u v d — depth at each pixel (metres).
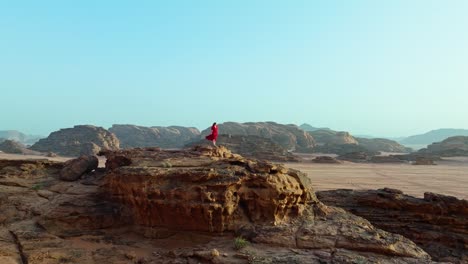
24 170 26.72
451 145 158.38
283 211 18.75
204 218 17.84
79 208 20.34
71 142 125.25
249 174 18.64
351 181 61.06
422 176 74.06
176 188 18.19
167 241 18.44
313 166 96.69
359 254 15.55
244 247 16.12
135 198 19.05
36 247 17.25
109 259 16.53
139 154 24.28
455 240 21.41
